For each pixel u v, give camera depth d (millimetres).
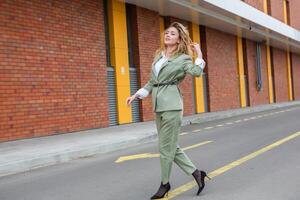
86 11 15891
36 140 12719
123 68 18094
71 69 15031
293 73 43031
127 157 10289
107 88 16859
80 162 9969
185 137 13797
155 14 20500
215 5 21203
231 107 28531
